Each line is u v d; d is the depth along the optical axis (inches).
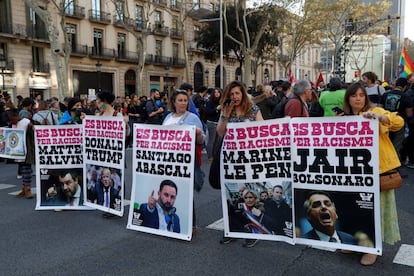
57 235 193.3
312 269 149.7
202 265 155.6
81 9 1357.0
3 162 431.8
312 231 159.5
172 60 1739.7
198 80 1908.2
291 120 158.6
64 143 233.0
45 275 150.0
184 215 181.8
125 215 224.8
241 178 170.1
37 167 236.8
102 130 217.9
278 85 354.9
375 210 147.7
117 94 1520.7
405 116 322.7
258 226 168.9
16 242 184.7
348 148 150.5
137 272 150.9
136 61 1569.9
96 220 216.1
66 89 881.5
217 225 203.9
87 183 229.0
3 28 1175.0
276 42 1521.9
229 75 2105.1
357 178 149.9
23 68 1216.8
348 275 144.3
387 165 148.8
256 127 164.7
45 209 236.4
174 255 165.9
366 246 150.3
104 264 158.7
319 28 1446.9
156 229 189.2
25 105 391.9
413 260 155.9
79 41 1365.7
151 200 190.7
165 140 185.2
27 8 1218.0
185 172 180.7
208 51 1669.5
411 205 231.1
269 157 163.8
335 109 163.8
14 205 250.4
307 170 158.6
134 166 196.4
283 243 176.9
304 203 160.2
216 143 175.5
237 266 153.9
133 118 565.6
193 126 178.4
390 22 1502.2
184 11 1631.4
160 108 465.1
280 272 147.9
